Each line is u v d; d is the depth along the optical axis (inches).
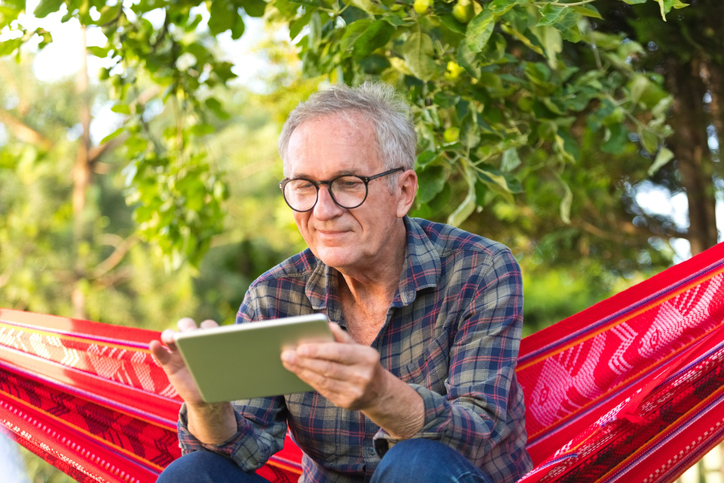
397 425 48.9
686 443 63.8
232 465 56.5
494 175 88.3
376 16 83.0
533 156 143.9
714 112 135.9
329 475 61.6
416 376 59.6
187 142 134.5
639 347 74.2
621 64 109.3
